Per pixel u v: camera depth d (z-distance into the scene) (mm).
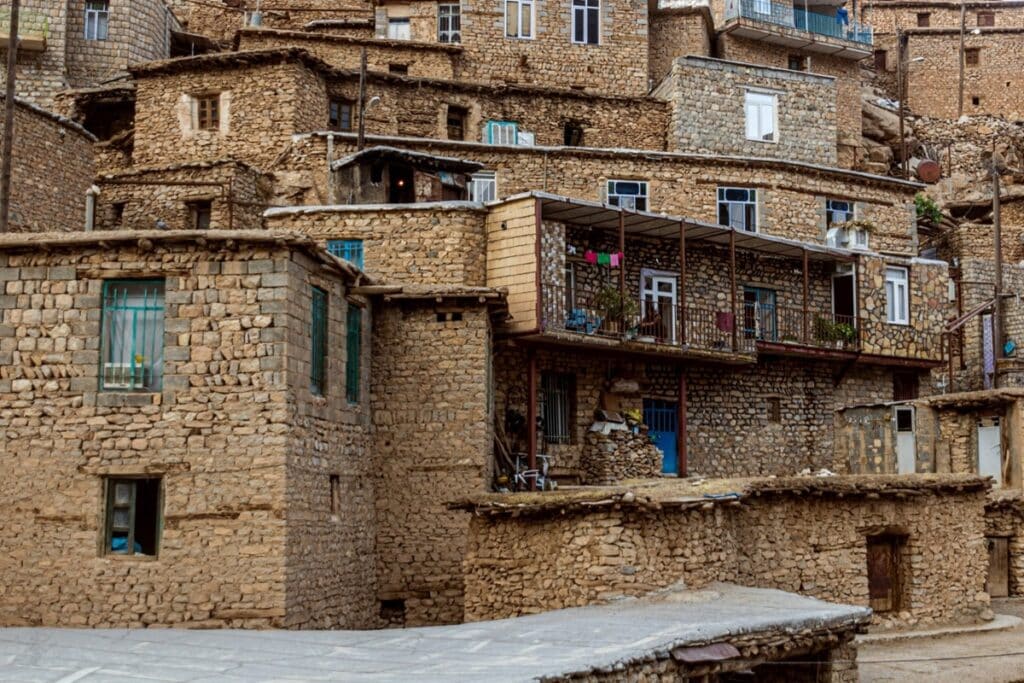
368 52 42750
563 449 30672
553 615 17984
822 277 36938
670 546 19562
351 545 22078
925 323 37625
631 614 17625
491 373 25906
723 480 22391
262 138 37156
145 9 44281
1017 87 61469
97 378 19406
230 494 19031
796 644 17391
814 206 39375
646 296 32875
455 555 23312
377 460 23703
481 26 43938
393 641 16688
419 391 23906
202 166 35281
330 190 33938
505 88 40469
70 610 18969
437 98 40031
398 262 28562
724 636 16281
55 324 19547
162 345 19547
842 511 23109
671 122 41719
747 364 34094
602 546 18922
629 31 44938
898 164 54844
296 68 37312
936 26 63844
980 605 25344
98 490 19203
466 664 14367
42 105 41781
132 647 16484
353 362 23109
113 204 35219
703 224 31875
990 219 49781
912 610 24000
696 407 33594
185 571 18906
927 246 48219
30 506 19250
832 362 36125
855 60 49406
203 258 19531
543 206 29219
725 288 34531
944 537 24781
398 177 32812
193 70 38031
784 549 22078
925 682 20391
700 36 46469
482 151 36500
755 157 39875
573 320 29625
